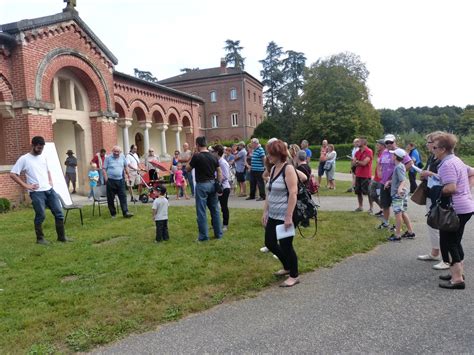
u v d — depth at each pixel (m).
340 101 54.94
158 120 27.53
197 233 8.29
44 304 4.66
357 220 9.04
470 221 8.81
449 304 4.41
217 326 4.07
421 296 4.66
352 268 5.81
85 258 6.67
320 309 4.39
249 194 14.94
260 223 9.09
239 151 14.73
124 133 22.77
